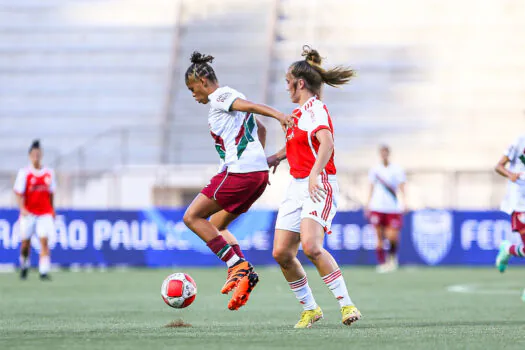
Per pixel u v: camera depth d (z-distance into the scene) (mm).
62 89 93125
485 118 86375
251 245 64125
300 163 22500
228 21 97500
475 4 95625
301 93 22625
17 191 51719
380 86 90188
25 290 43438
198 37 96562
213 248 24016
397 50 93000
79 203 77125
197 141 86812
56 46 97125
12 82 94188
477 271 60312
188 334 20891
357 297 38438
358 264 64562
